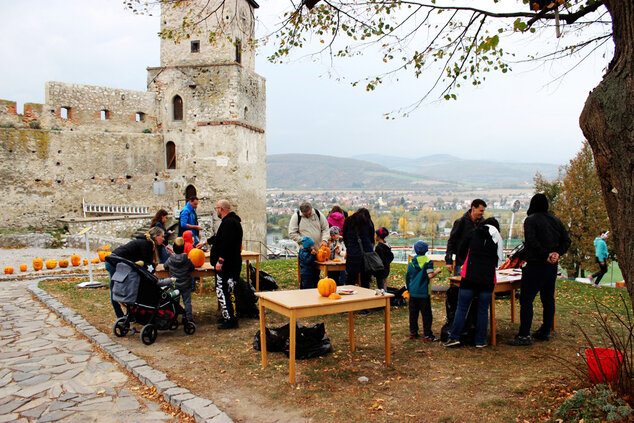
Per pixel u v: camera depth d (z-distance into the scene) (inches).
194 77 1072.8
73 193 984.3
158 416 186.2
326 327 317.1
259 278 418.6
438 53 287.9
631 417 155.0
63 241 844.0
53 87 978.7
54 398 201.2
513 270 338.0
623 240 162.6
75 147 985.5
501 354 254.8
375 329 311.6
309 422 178.9
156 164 1099.9
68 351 263.1
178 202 1088.8
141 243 297.6
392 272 560.1
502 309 370.0
